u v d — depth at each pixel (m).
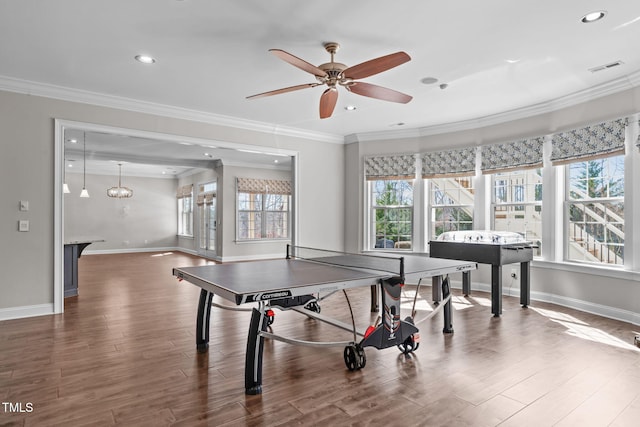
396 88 4.31
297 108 5.17
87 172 11.57
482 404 2.30
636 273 3.91
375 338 2.86
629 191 4.03
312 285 2.48
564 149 4.64
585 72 3.85
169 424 2.08
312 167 6.55
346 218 6.93
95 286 6.17
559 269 4.80
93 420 2.12
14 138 4.14
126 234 12.20
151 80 4.13
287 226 11.02
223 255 9.79
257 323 2.46
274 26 2.97
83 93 4.48
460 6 2.69
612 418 2.14
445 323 3.67
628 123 3.99
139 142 7.21
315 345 2.73
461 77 3.99
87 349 3.23
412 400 2.35
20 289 4.19
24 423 2.08
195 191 11.70
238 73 3.93
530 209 5.20
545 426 2.06
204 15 2.82
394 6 2.69
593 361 2.96
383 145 6.56
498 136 5.47
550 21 2.88
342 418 2.15
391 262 3.67
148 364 2.92
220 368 2.85
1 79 4.03
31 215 4.23
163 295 5.48
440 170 6.05
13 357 3.04
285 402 2.34
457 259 4.71
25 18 2.84
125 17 2.84
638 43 3.23
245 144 5.81
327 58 3.54
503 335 3.61
